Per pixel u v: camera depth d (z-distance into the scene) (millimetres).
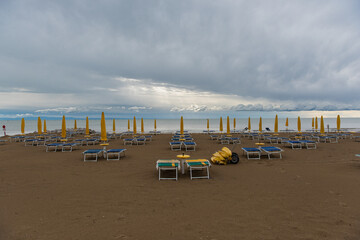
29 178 5961
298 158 8633
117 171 6715
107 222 3361
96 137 18047
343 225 3211
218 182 5477
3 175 6293
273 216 3527
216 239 2844
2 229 3176
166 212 3711
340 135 15758
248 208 3854
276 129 14914
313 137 16438
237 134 21312
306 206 3924
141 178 5906
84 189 4996
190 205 4012
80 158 8961
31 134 21625
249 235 2941
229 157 7605
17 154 10070
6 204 4133
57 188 5082
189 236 2924
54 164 7773
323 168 6941
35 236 2969
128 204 4086
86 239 2879
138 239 2855
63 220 3445
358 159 8352
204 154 9828
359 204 3996
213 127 40406
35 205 4070
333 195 4480
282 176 6012
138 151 10781
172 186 5176
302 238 2869
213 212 3693
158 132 22422
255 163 7805
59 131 25672
